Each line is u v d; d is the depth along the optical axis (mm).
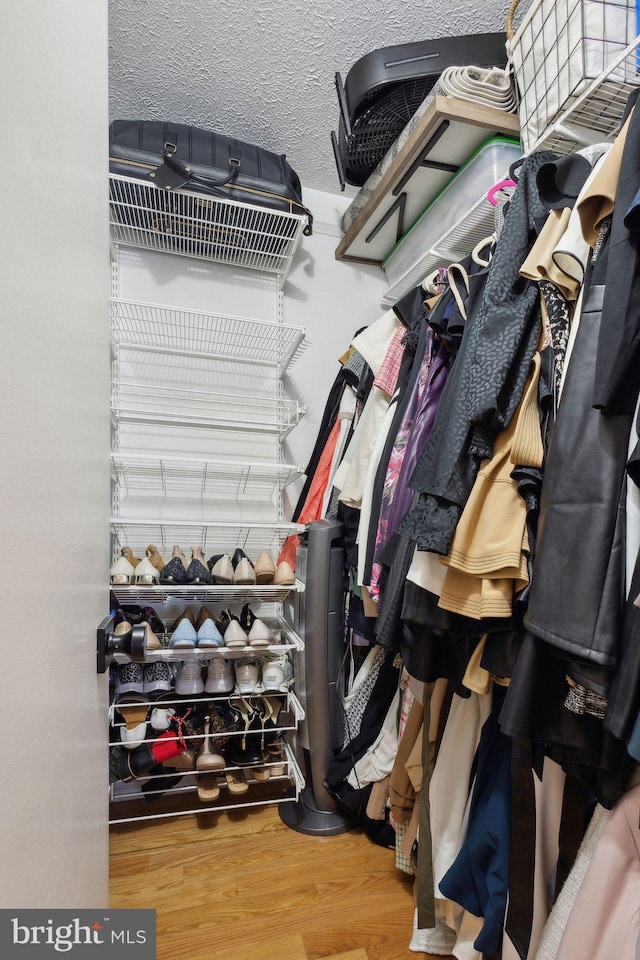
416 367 1101
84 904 506
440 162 1352
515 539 680
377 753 1266
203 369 1702
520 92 1127
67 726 446
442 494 724
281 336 1690
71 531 470
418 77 1236
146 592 1377
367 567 1138
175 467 1646
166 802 1451
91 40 564
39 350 369
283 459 1787
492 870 840
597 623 518
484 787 915
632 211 514
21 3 325
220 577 1394
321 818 1334
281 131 1635
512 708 597
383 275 1972
